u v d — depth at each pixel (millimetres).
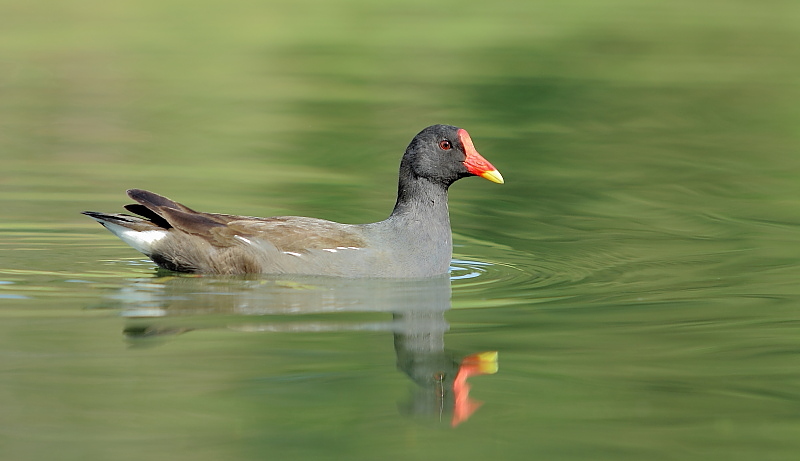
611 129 25172
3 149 21594
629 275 14719
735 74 30641
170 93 27500
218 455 8812
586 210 18859
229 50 33156
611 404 10062
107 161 21000
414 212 14398
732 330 12219
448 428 9469
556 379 10680
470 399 10180
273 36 35469
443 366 10961
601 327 12320
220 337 11633
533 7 41875
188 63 31062
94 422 9375
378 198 19062
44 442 8953
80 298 12867
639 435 9375
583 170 21641
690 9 41906
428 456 8875
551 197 19750
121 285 13484
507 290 13867
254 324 12109
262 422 9469
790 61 32375
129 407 9711
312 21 38062
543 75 30562
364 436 9258
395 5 41625
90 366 10625
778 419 9727
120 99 26719
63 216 16922
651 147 23562
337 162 21703
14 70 29047
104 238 15883
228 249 13883
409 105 26750
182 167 20781
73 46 32344
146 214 14344
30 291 13133
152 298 12938
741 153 23109
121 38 33938
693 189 20312
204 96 27328
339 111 26094
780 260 15531
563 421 9672
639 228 17625
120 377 10375
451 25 37938
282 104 26703
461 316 12672
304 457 8781
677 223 17953
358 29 37031
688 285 14172
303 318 12398
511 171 21516
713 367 11023
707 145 23766
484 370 10922
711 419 9734
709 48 34406
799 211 18750
